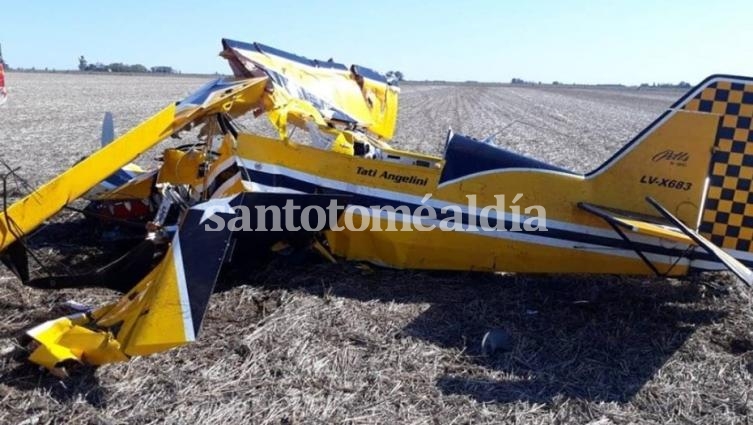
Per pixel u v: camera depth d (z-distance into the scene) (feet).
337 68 25.96
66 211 24.34
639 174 16.97
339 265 19.56
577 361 14.40
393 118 29.12
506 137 69.36
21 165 36.01
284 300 17.03
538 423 11.94
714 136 16.25
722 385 13.51
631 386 13.38
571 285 18.70
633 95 264.31
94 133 55.36
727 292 18.56
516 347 14.93
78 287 15.30
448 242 18.30
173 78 267.80
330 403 12.28
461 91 240.94
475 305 17.17
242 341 14.47
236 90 18.19
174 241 12.86
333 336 15.07
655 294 18.29
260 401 12.23
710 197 17.12
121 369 13.10
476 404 12.51
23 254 15.08
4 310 15.78
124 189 21.27
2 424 11.18
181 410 11.82
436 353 14.51
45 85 158.20
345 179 18.65
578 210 17.38
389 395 12.68
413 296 17.69
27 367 12.94
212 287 12.72
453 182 18.07
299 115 19.83
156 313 12.28
